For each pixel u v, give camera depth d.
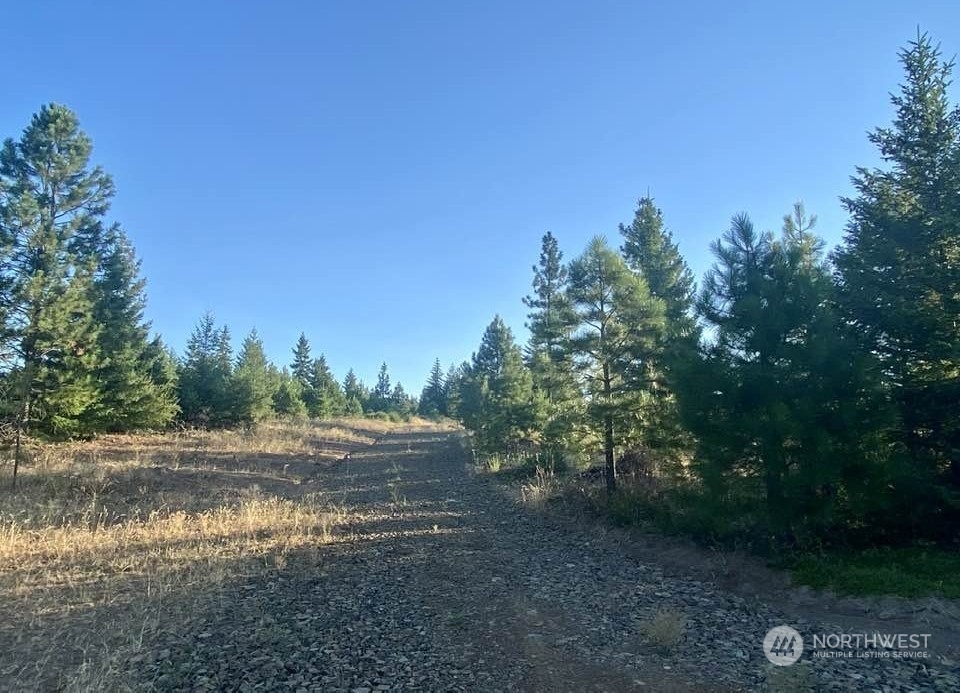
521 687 5.71
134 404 28.11
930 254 10.22
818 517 9.00
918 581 7.86
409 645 6.82
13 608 7.94
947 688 5.62
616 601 8.61
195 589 8.88
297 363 72.12
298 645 6.78
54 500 14.75
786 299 9.98
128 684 5.67
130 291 29.19
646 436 14.09
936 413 9.84
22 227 20.00
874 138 11.75
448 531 13.82
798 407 9.06
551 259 33.84
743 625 7.54
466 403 42.25
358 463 30.70
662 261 29.20
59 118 23.06
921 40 11.34
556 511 15.58
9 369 17.91
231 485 19.53
